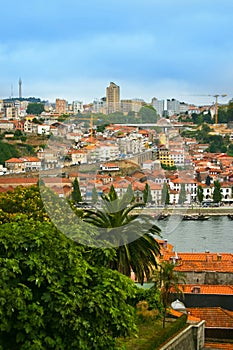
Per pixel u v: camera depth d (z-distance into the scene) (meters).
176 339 39.88
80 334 27.05
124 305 29.23
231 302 61.38
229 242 155.88
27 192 59.34
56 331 27.03
